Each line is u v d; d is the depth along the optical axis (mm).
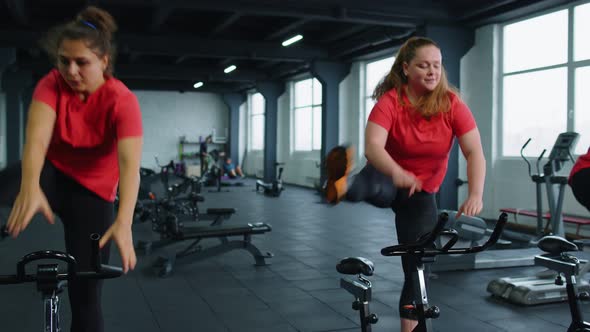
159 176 10844
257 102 18719
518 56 8039
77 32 1380
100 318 1709
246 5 7465
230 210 5605
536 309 3584
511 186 8062
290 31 10695
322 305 3660
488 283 4168
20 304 3662
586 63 6895
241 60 14555
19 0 7723
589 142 6898
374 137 1661
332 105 11977
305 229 7266
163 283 4285
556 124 7410
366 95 11938
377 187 1479
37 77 15156
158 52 10367
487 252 5129
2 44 9242
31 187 1290
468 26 8453
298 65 13586
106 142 1563
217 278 4461
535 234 7109
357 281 1989
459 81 8375
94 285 1677
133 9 9359
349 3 7621
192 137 19984
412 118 1756
